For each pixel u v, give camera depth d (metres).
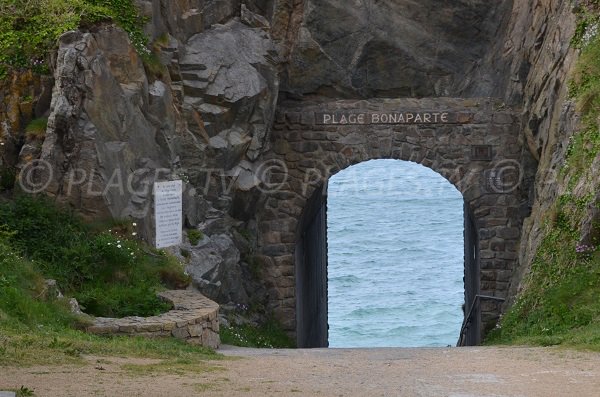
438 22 29.14
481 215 28.33
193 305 18.34
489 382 11.88
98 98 20.55
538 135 26.56
